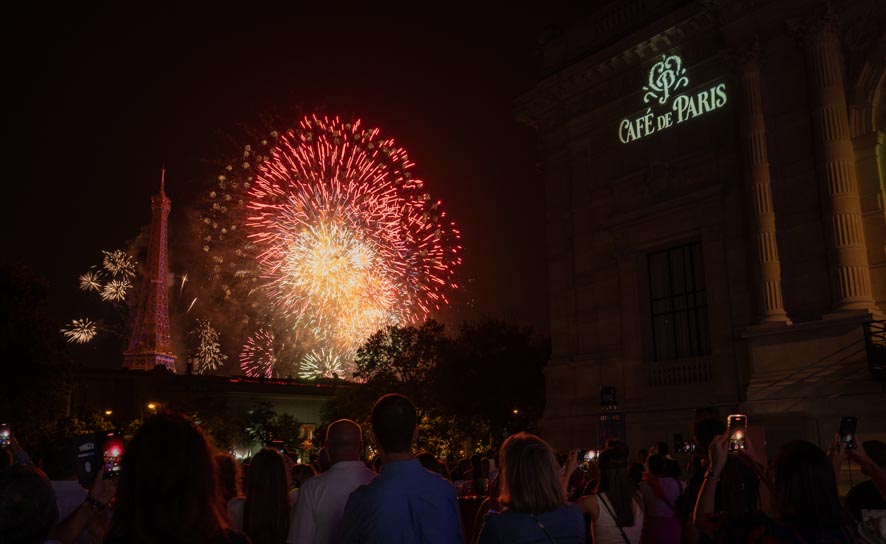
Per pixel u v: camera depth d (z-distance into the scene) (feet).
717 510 21.01
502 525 17.62
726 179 85.30
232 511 24.76
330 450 23.15
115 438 16.62
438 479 18.89
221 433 268.41
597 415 94.22
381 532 17.53
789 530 15.53
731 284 83.35
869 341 67.36
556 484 17.93
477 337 181.47
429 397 180.45
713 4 85.20
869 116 75.25
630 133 97.35
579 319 100.42
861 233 73.00
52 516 12.40
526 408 179.52
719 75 87.61
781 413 72.74
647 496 28.71
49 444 22.85
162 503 11.96
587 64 101.04
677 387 86.79
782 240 78.07
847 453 19.86
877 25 75.25
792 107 79.30
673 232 90.27
